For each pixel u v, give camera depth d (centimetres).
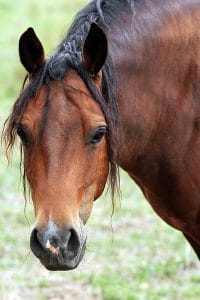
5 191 1916
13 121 796
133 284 1384
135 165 947
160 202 977
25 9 3425
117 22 894
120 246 1566
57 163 766
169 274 1429
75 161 774
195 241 1030
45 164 768
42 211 760
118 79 874
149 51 904
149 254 1527
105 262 1486
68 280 1412
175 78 925
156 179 954
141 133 914
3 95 2509
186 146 940
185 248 1536
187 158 942
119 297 1326
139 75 898
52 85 789
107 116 800
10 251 1541
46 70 795
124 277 1419
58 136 771
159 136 933
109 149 817
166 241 1593
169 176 946
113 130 814
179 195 955
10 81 2616
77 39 835
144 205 1812
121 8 906
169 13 930
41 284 1385
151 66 908
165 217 998
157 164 942
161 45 912
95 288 1371
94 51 806
